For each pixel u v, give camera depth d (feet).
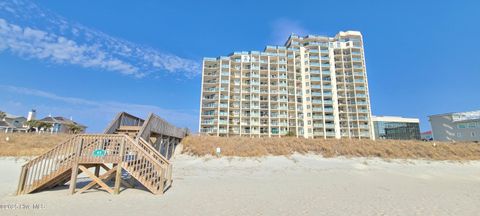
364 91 197.57
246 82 199.21
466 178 50.96
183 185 36.58
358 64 207.72
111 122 36.14
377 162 68.95
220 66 191.72
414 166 66.39
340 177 48.55
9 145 77.92
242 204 25.27
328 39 221.05
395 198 29.32
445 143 93.50
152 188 29.50
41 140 88.79
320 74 202.90
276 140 88.74
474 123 144.56
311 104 195.11
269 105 189.26
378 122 231.30
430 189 36.19
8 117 167.73
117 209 22.18
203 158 68.23
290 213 22.16
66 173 30.91
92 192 29.66
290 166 61.93
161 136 53.31
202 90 188.34
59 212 20.88
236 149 75.66
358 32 219.41
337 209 23.80
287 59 207.41
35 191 29.43
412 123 234.17
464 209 24.38
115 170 30.66
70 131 165.58
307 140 88.63
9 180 38.40
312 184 39.73
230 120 185.88
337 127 190.08
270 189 34.76
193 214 21.16
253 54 201.46
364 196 30.40
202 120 181.98
